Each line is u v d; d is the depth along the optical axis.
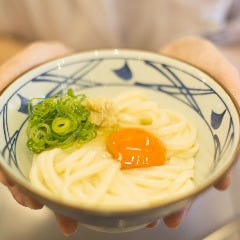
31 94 0.36
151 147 0.34
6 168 0.28
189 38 0.45
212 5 0.59
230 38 0.64
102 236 0.34
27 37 0.66
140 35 0.64
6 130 0.33
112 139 0.35
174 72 0.37
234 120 0.31
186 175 0.33
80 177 0.32
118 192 0.31
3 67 0.40
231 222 0.35
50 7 0.59
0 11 0.62
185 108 0.37
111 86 0.40
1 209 0.36
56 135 0.34
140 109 0.38
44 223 0.35
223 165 0.28
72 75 0.39
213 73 0.39
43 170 0.32
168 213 0.28
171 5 0.59
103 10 0.58
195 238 0.34
